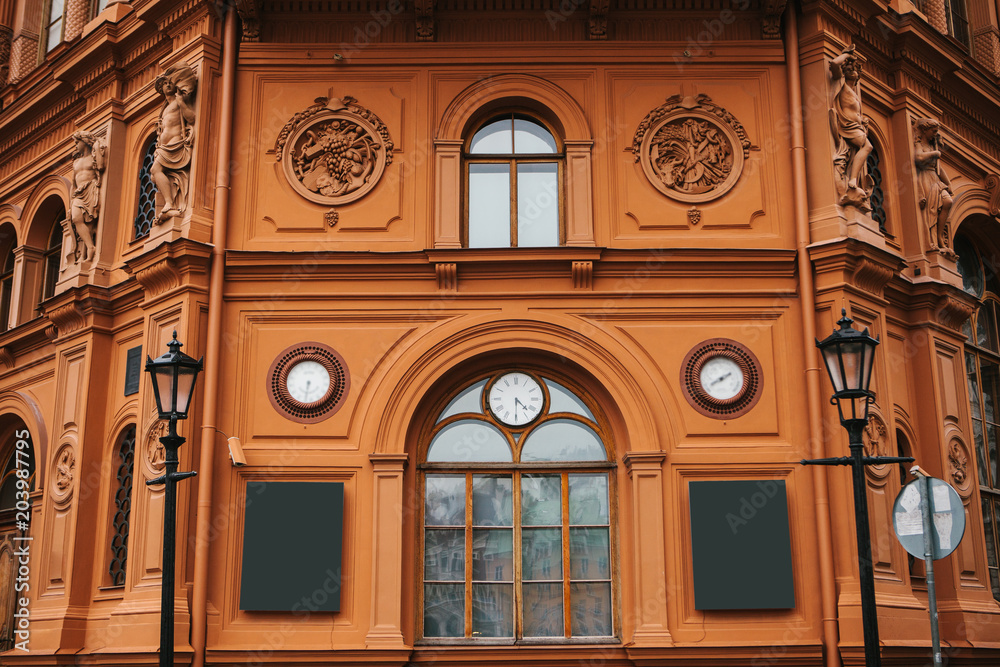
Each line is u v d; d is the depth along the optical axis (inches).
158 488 465.4
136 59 556.7
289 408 470.9
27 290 620.1
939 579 503.8
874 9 535.2
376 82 507.8
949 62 574.9
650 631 440.8
